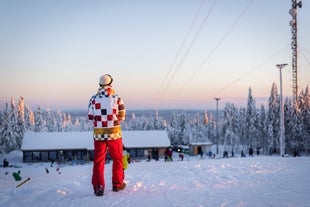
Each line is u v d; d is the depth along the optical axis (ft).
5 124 223.71
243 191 16.46
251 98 282.36
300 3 135.03
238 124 310.45
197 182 20.48
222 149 290.97
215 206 13.47
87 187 19.95
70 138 191.93
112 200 15.42
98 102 17.38
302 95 231.71
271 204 13.34
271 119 241.76
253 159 39.81
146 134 198.70
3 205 15.30
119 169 17.83
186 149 223.92
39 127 306.55
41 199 16.33
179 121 350.64
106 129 17.28
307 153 209.15
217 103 220.84
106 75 17.80
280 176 21.54
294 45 142.41
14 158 201.16
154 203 14.44
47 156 192.54
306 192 15.46
